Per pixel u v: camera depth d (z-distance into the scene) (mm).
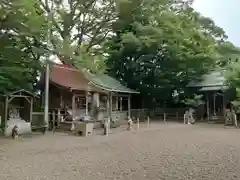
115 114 28734
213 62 31547
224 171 8320
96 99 26875
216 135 17297
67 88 22516
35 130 21641
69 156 11633
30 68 21719
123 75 35812
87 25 32250
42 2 27156
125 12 29875
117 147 13664
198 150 12070
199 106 32969
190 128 22281
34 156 11703
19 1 14898
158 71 33938
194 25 31531
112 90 27641
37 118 21953
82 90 23859
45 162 10500
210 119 29953
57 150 13164
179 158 10445
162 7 32625
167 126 24500
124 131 21203
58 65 26938
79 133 19188
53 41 19984
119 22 31125
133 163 9883
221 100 32062
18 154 12195
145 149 12766
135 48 32250
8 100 19422
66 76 25797
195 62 31141
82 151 12805
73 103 23141
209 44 31219
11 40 18422
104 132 19484
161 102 35938
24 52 19609
